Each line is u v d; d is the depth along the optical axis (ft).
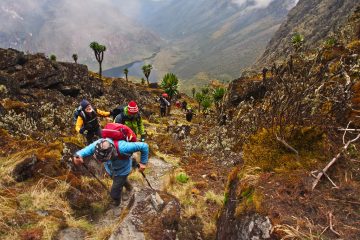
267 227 11.68
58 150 26.18
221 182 30.71
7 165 22.76
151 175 31.78
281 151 15.71
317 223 11.41
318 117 16.76
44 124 38.32
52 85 87.30
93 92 102.42
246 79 92.48
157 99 154.10
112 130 18.53
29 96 72.02
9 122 33.01
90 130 28.17
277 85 16.90
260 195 12.99
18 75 83.10
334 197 12.39
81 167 25.45
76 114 27.78
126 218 16.93
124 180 20.56
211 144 39.86
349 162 14.10
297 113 16.38
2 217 17.52
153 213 17.29
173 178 29.35
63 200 20.72
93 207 20.99
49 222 18.04
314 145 15.51
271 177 14.01
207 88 169.99
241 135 36.76
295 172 13.93
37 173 22.48
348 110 16.94
